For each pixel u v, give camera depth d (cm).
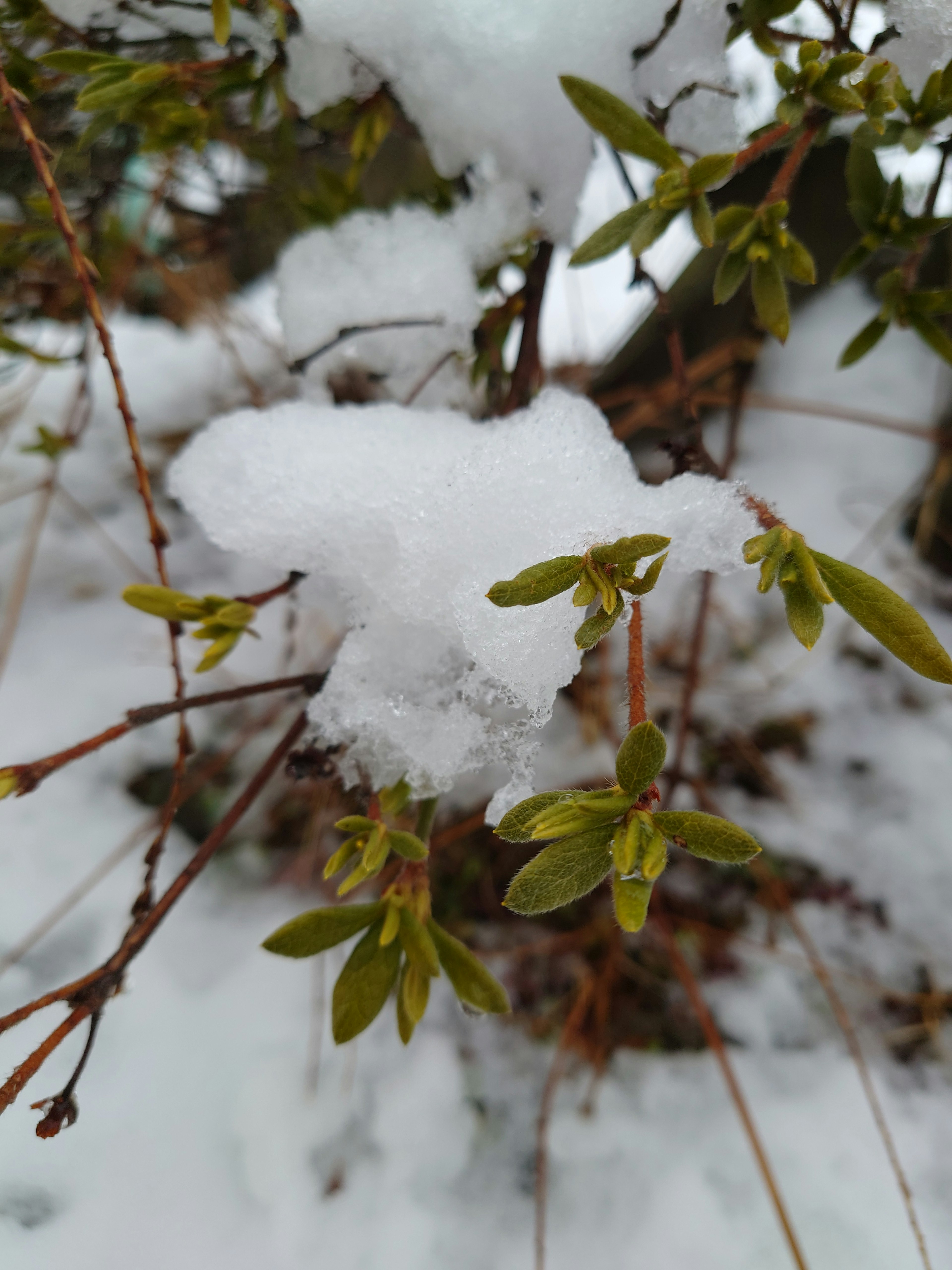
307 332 24
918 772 30
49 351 41
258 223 31
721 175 17
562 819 13
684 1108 23
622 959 26
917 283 33
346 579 20
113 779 28
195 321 44
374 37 21
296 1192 22
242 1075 23
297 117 25
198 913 26
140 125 25
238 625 18
